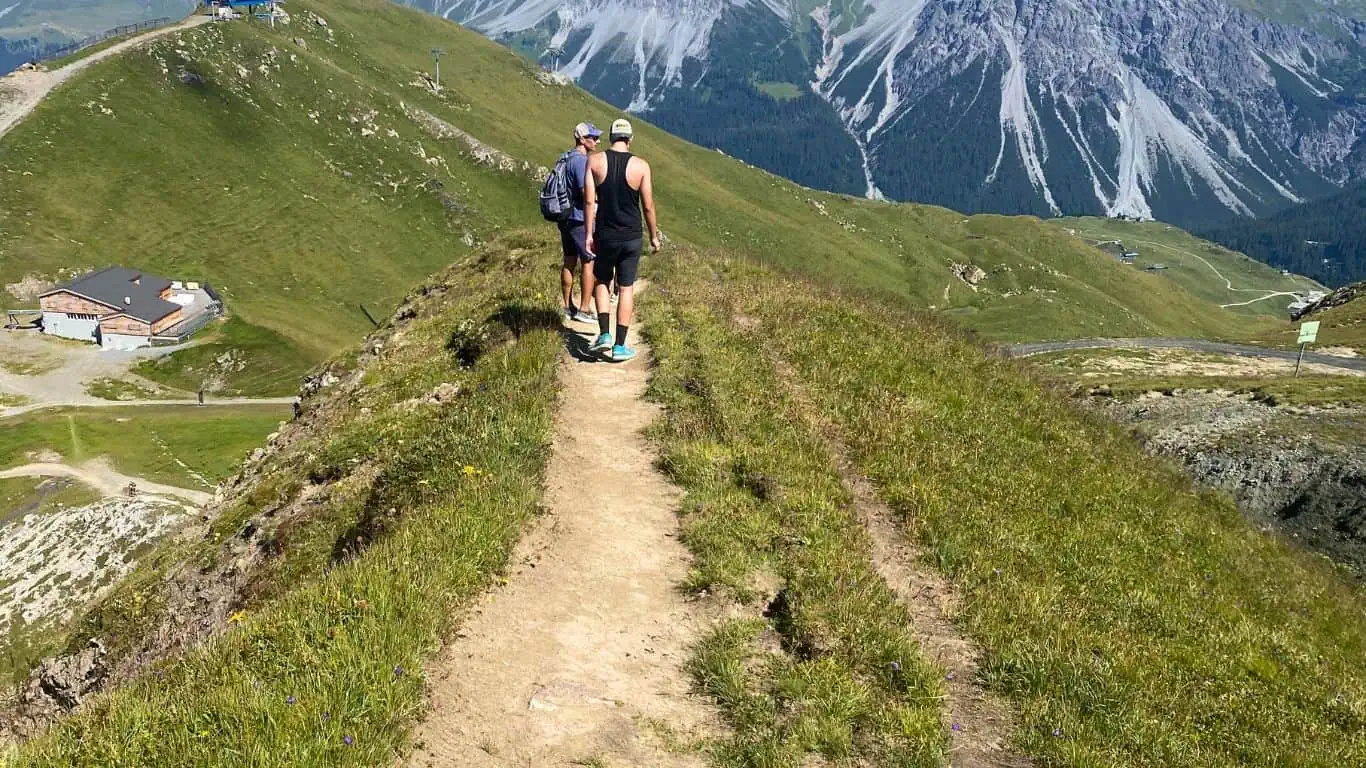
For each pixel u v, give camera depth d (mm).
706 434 11539
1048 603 9836
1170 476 20172
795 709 6848
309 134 164125
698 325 16328
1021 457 14961
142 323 116375
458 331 17281
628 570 8617
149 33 166875
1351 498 37094
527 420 11234
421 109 191000
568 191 14859
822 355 16734
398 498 10836
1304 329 60500
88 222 130125
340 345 125625
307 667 6480
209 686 6461
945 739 6922
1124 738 7629
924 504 11469
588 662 7172
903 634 7996
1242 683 10281
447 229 160500
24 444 87375
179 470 84250
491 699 6609
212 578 13805
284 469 16359
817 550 9102
